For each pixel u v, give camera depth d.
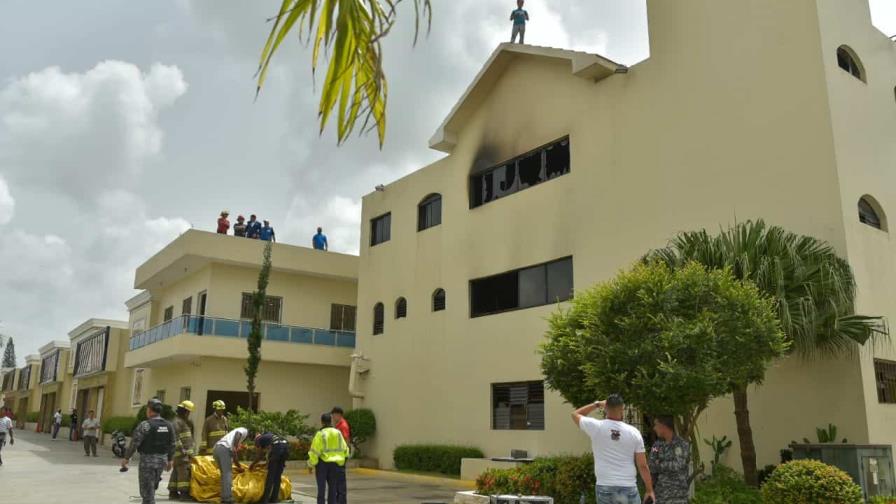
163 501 13.41
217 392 26.67
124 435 28.27
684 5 16.06
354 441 23.61
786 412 12.72
